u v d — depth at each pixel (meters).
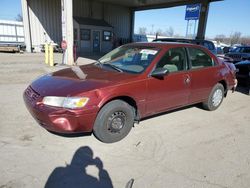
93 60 15.55
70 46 11.45
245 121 4.87
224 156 3.37
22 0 19.39
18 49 19.38
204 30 17.73
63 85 3.40
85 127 3.25
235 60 13.85
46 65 11.61
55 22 22.14
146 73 3.82
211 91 5.21
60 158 3.09
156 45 4.39
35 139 3.56
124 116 3.63
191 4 18.47
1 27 22.34
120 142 3.62
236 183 2.77
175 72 4.29
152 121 4.57
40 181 2.61
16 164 2.90
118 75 3.74
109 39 25.67
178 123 4.55
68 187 2.55
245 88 8.68
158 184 2.67
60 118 3.10
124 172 2.86
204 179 2.81
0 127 3.91
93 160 3.09
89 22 23.80
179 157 3.27
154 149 3.46
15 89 6.59
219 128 4.41
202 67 4.90
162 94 4.07
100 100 3.24
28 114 4.55
